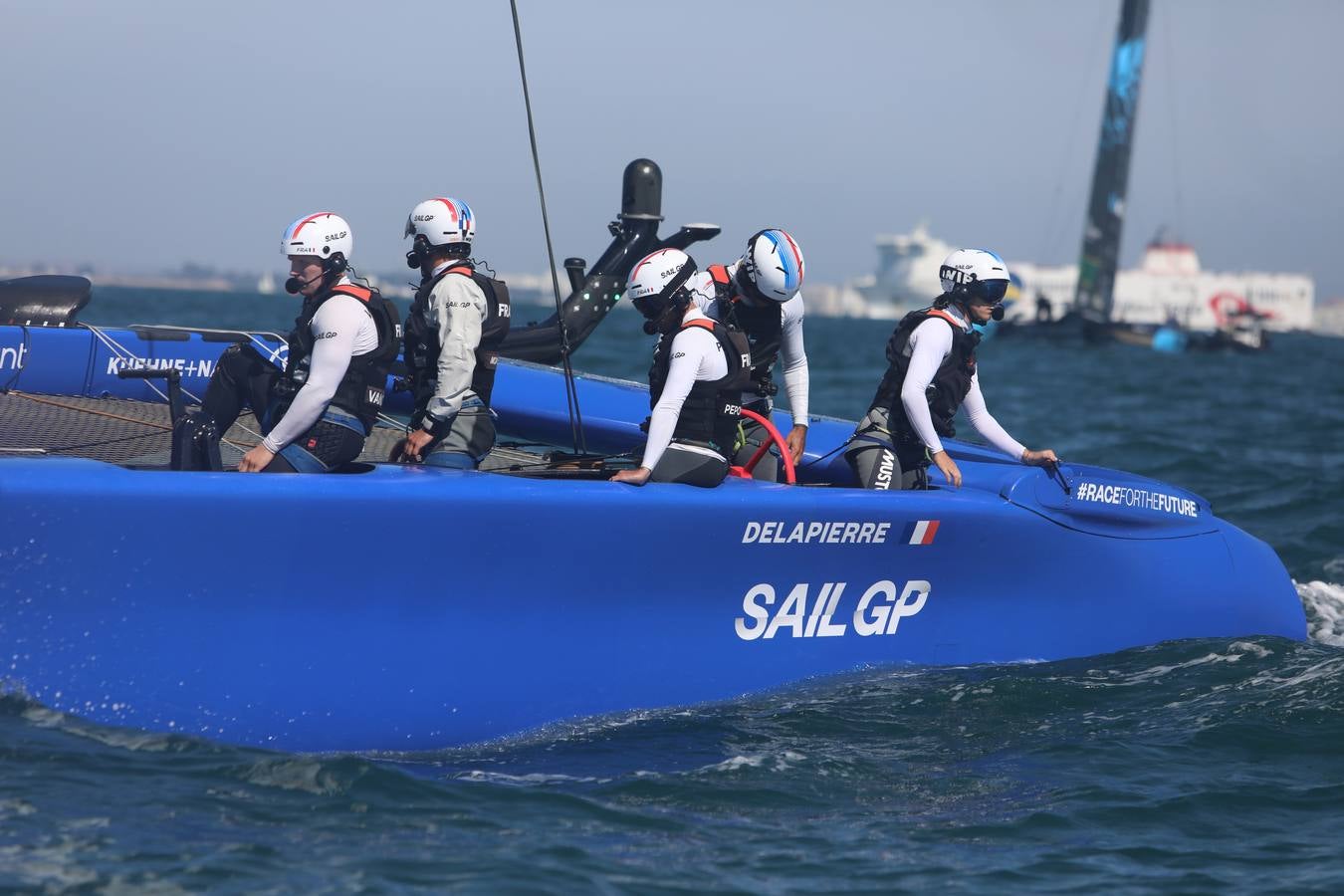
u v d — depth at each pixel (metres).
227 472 15.30
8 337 23.95
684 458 17.66
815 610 18.61
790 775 15.70
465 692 16.14
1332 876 13.24
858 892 12.68
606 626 17.05
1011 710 18.27
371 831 13.21
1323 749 16.97
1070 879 13.11
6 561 13.93
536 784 15.00
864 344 196.12
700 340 17.47
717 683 17.88
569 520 16.45
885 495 18.78
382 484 15.44
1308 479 43.62
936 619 19.69
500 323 17.33
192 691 14.73
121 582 14.38
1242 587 22.38
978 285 19.62
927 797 15.24
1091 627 20.97
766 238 19.44
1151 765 16.41
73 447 20.73
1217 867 13.47
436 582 15.88
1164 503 21.94
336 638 15.42
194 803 13.33
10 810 12.66
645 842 13.54
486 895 12.02
